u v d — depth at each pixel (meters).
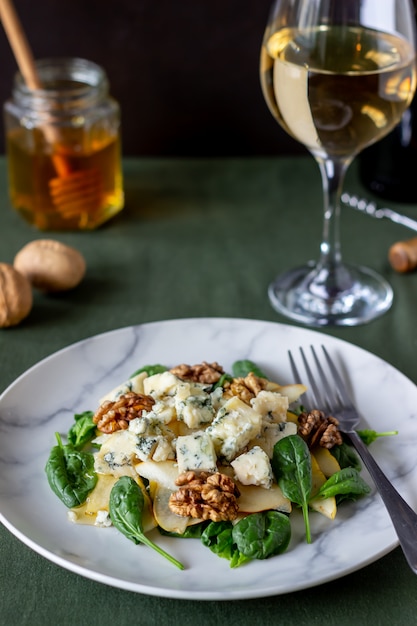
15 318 0.62
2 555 0.47
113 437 0.48
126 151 0.86
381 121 0.58
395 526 0.45
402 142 0.73
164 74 0.82
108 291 0.67
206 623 0.44
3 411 0.52
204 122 0.85
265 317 0.64
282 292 0.66
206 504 0.45
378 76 0.55
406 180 0.75
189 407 0.49
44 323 0.64
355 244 0.72
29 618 0.44
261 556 0.44
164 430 0.48
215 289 0.67
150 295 0.66
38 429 0.52
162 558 0.44
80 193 0.71
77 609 0.44
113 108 0.72
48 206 0.72
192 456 0.47
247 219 0.76
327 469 0.48
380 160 0.75
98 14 0.79
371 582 0.45
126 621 0.44
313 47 0.57
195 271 0.69
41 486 0.48
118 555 0.44
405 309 0.65
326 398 0.54
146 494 0.47
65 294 0.66
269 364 0.57
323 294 0.66
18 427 0.52
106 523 0.46
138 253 0.71
